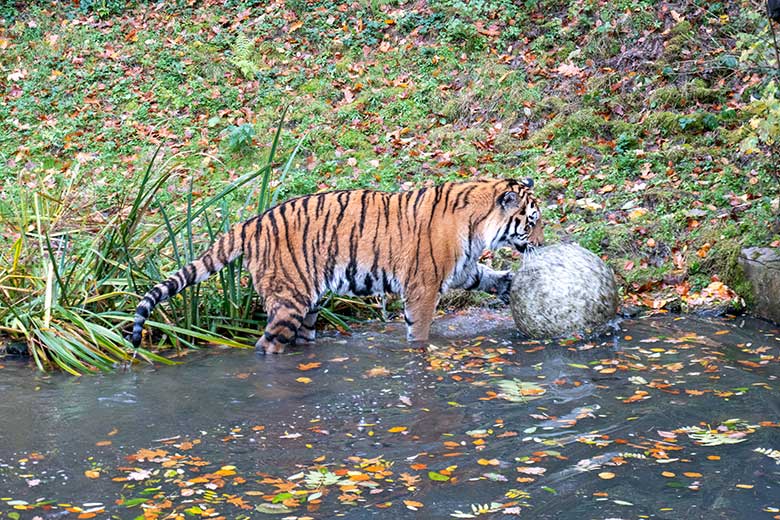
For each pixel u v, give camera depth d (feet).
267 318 23.91
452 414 18.29
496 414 18.20
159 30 46.37
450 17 43.86
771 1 24.40
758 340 22.70
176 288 22.47
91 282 24.02
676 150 32.32
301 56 43.37
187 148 37.19
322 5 46.39
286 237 22.97
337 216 23.21
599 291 23.25
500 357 22.00
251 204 32.01
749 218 27.68
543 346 22.77
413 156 35.01
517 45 41.65
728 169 30.66
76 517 13.96
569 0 43.06
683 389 19.27
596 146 33.73
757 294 24.95
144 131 38.96
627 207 29.84
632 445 16.39
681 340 22.81
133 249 25.17
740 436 16.65
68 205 25.96
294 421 18.11
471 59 41.45
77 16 48.06
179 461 16.14
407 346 23.31
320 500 14.46
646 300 25.96
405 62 41.88
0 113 40.47
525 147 34.94
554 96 37.27
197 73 42.91
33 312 23.27
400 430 17.51
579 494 14.51
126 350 22.44
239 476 15.46
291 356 22.71
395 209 23.31
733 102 34.50
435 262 23.12
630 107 36.24
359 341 23.94
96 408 18.99
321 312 25.13
